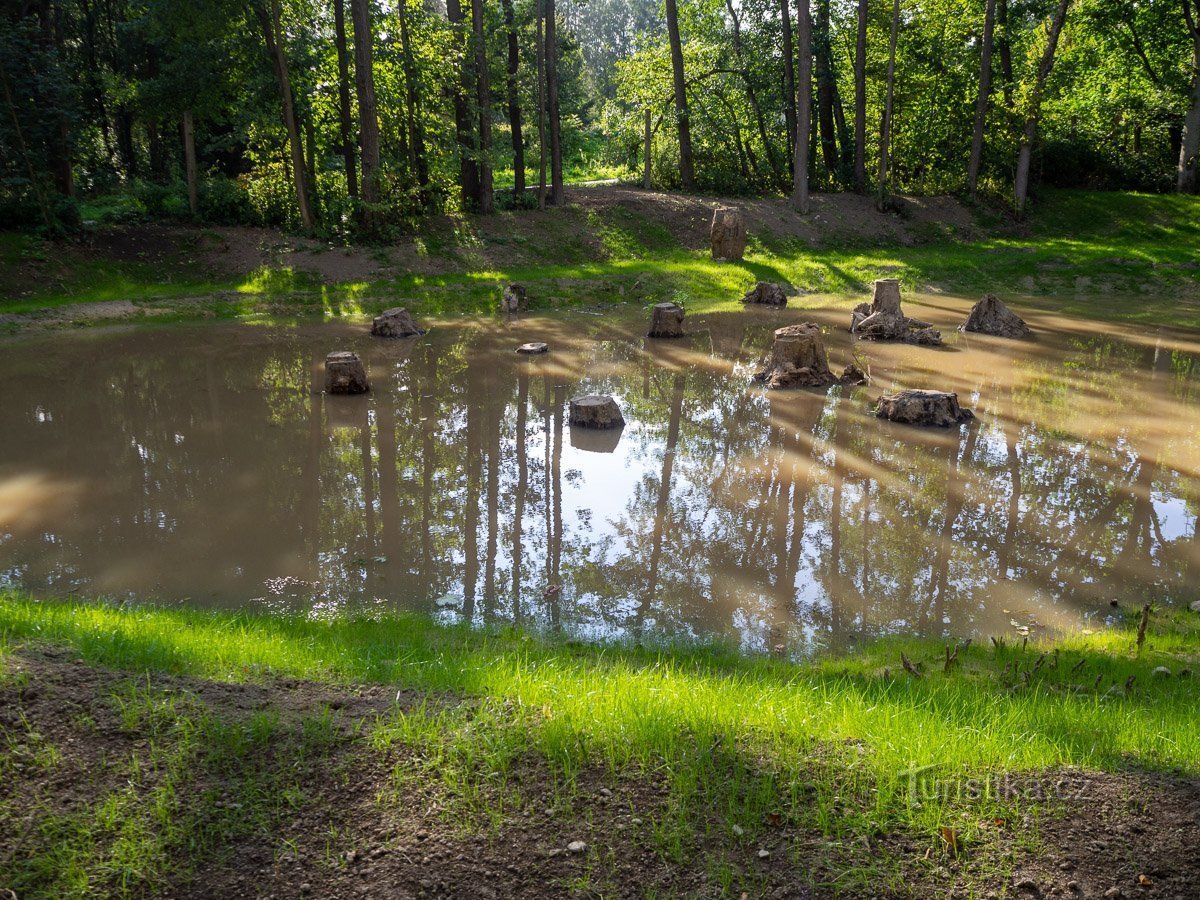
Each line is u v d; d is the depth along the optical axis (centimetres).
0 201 2645
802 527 1045
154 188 2964
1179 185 3988
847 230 3588
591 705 504
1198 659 704
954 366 1928
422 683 553
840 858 398
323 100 3212
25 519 1049
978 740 479
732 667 686
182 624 694
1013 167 4056
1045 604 848
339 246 2956
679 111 3909
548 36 3494
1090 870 393
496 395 1689
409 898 372
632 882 384
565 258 3184
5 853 382
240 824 407
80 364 1898
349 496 1153
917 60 4025
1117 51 4172
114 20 3928
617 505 1124
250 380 1780
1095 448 1342
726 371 1908
